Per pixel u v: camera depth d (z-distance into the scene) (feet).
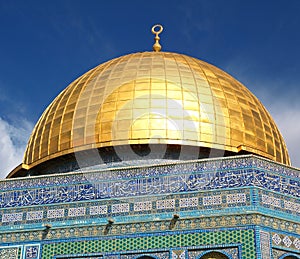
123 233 65.82
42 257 67.21
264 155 86.43
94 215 67.87
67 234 67.56
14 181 72.74
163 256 63.62
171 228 64.54
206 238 63.05
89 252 65.98
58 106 90.89
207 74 91.15
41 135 89.76
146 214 66.18
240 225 62.54
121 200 67.77
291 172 67.31
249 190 64.18
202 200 65.16
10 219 70.44
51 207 69.77
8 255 68.23
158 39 104.32
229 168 66.08
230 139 84.02
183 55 97.76
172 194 66.44
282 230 63.41
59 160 86.89
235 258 61.41
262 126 88.94
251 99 92.38
